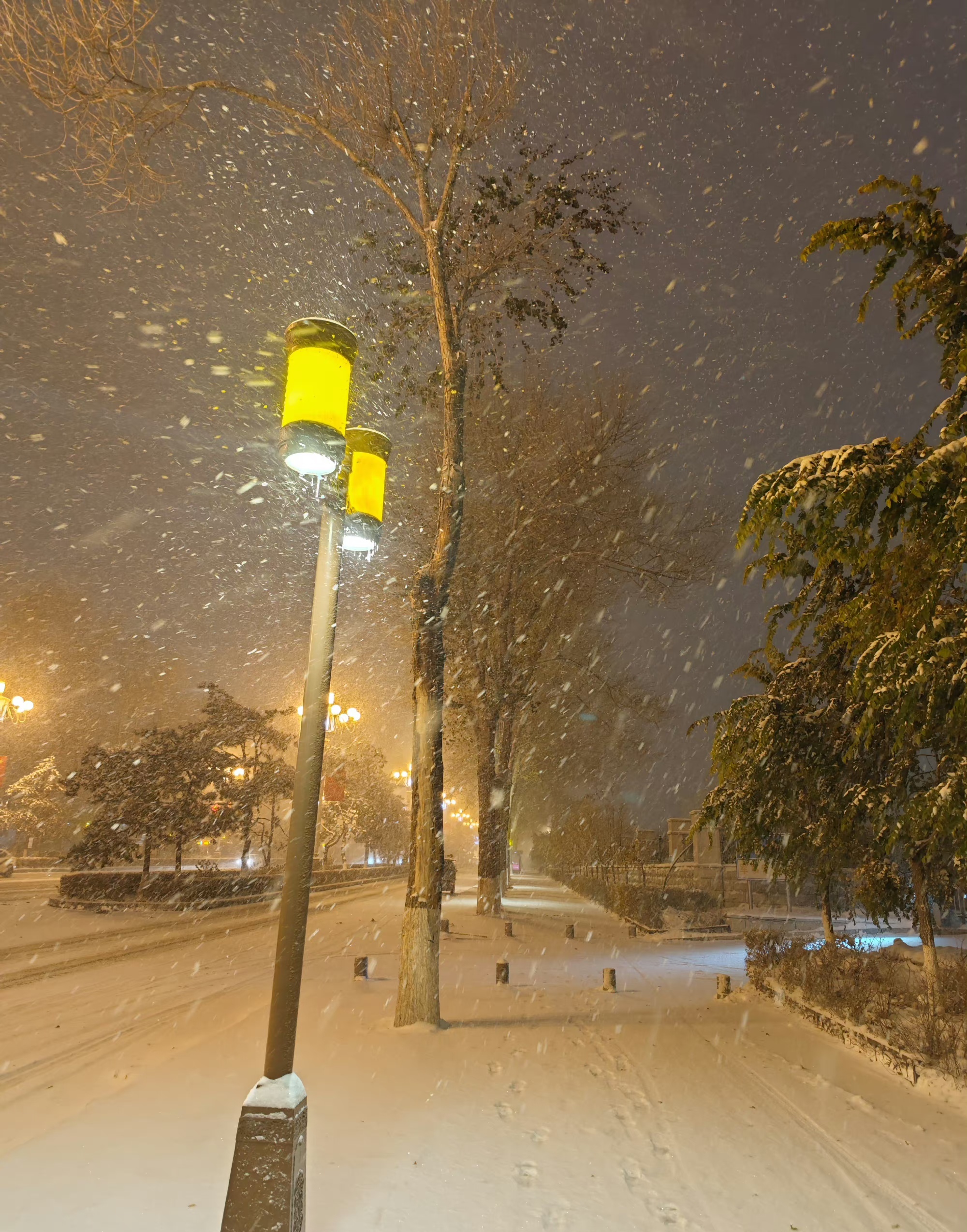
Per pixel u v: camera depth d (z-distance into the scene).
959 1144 5.71
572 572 26.17
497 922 25.12
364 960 13.26
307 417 4.98
